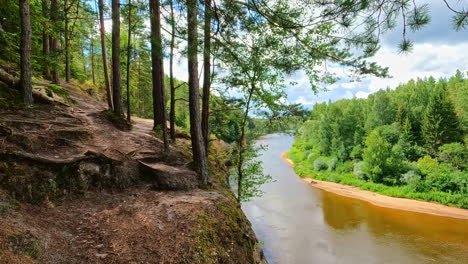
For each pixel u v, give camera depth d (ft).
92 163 18.92
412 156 107.65
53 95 29.60
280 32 13.60
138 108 91.04
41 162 15.70
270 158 159.63
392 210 68.74
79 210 15.58
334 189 90.33
